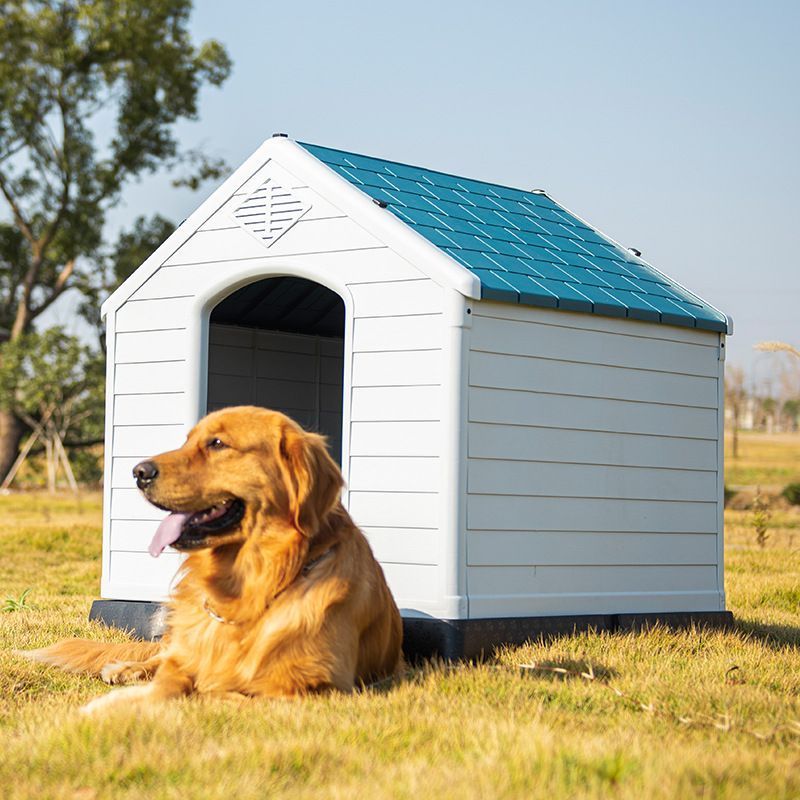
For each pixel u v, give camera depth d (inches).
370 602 209.0
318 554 201.3
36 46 1411.2
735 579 425.7
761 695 198.8
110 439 300.5
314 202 271.3
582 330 270.5
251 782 135.7
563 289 268.4
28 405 1341.0
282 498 197.8
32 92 1418.6
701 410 299.4
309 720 167.2
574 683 205.3
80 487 1491.1
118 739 156.0
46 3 1414.9
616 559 276.1
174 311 292.8
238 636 198.4
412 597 247.0
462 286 243.6
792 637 293.9
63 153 1445.6
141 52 1439.5
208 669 198.8
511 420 254.5
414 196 289.9
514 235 295.4
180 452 197.5
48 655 232.8
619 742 153.3
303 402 377.1
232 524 198.2
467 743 155.3
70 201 1466.5
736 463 1651.1
